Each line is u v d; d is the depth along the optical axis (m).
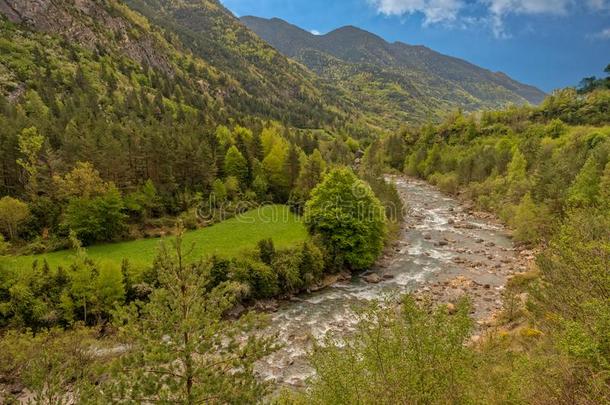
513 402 11.05
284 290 42.16
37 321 31.98
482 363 13.13
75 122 74.38
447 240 62.78
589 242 14.86
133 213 56.03
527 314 27.61
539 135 125.50
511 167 88.06
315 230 51.88
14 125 60.28
